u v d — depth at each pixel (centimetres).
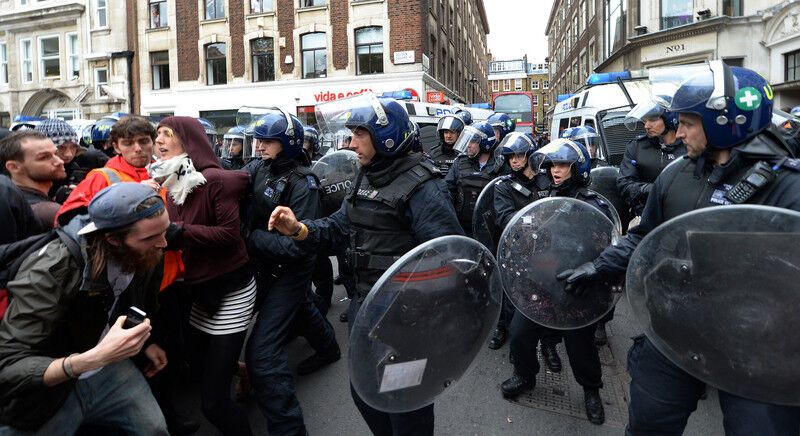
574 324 249
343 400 303
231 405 238
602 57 2259
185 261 233
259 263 264
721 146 158
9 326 148
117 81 2033
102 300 162
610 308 245
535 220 252
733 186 158
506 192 327
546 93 8294
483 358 362
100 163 429
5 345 147
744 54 1425
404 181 186
